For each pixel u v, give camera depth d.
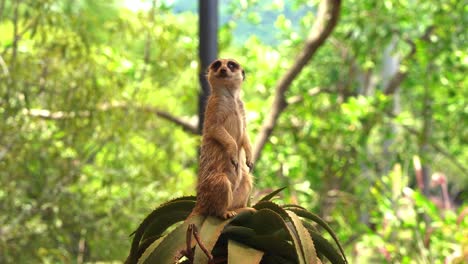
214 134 2.84
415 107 12.90
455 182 16.33
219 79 3.12
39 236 7.59
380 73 13.62
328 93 12.55
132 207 7.85
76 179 7.66
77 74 7.41
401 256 7.61
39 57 7.31
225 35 11.62
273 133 11.41
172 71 8.84
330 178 11.53
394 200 7.89
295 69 8.74
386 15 11.66
